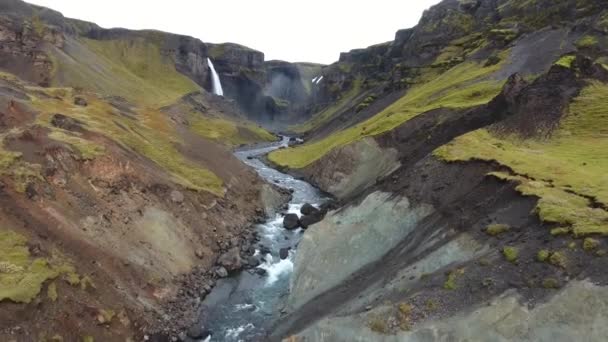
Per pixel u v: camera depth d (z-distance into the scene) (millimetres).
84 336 23328
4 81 55812
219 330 28844
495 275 20656
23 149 33688
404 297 22734
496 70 77250
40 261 24719
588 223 20422
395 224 31578
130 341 25297
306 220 48719
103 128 48000
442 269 23781
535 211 22906
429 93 83750
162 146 54375
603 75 43906
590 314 17250
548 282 18766
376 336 21656
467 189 29562
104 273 28219
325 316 25812
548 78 43719
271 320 29891
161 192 40531
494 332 18641
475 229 25000
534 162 29391
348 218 34938
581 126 36906
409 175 35500
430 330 20141
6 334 20172
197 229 40312
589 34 72125
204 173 52219
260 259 39719
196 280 34156
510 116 42281
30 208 28812
